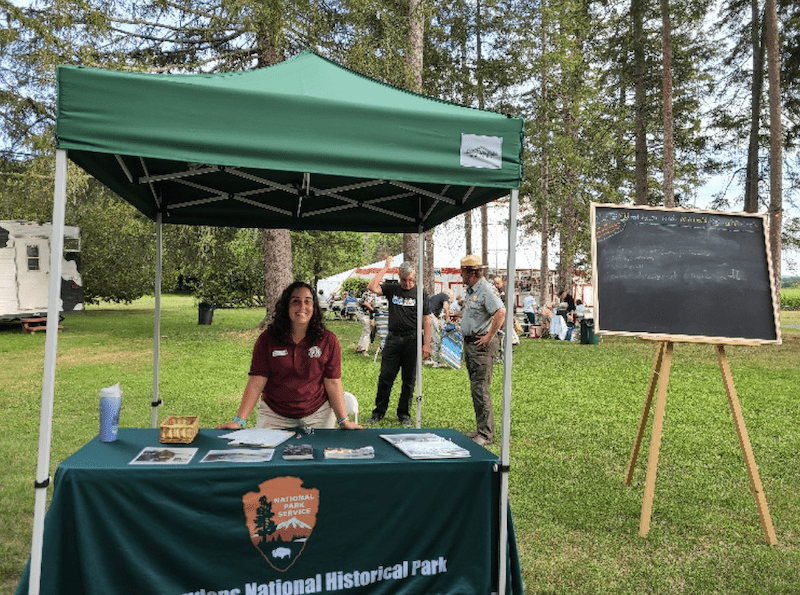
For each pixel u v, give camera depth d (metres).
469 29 21.78
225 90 2.54
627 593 3.09
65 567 2.47
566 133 21.23
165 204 4.54
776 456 5.46
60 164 2.42
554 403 7.82
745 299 4.12
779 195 15.88
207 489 2.56
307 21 12.06
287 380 3.56
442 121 2.78
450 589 2.81
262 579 2.61
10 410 7.08
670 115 17.58
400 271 6.55
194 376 9.61
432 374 10.25
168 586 2.52
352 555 2.71
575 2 20.11
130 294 25.41
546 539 3.70
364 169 2.68
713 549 3.61
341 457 2.78
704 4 18.67
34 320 16.91
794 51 18.27
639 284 4.08
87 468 2.47
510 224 2.94
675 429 6.44
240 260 24.12
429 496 2.79
